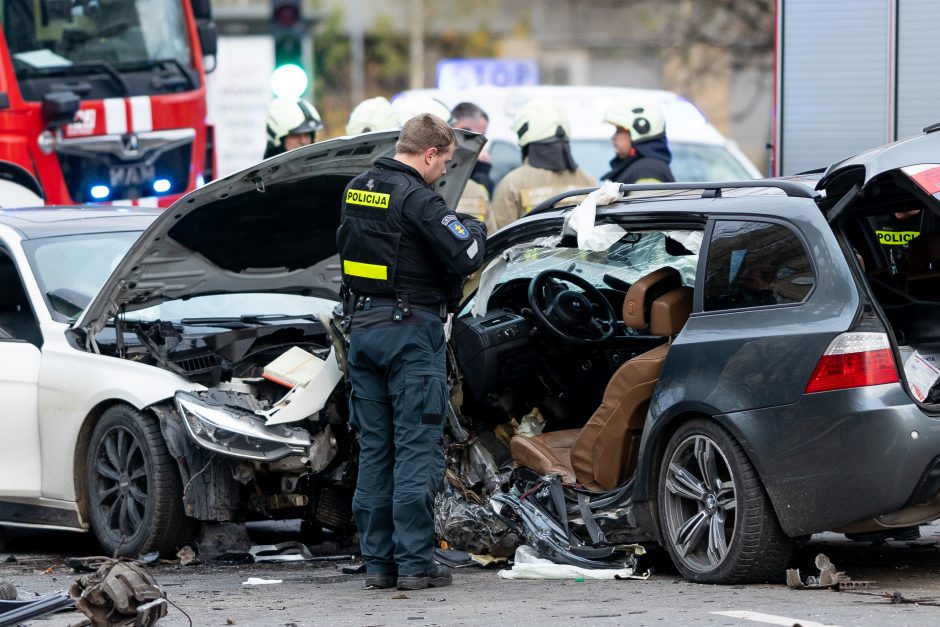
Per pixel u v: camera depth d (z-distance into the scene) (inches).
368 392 697.0
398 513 685.3
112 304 839.7
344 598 674.8
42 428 855.7
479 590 684.7
